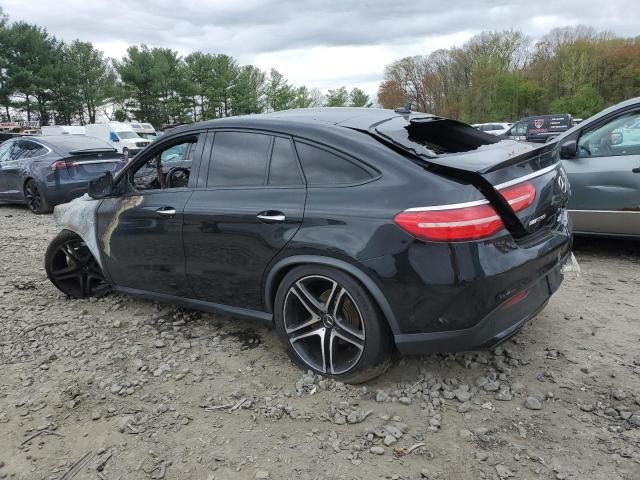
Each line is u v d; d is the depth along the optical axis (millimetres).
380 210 2777
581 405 2852
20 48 57656
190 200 3607
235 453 2596
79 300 4816
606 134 5336
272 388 3152
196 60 67375
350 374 3062
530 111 72000
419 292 2703
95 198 4289
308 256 3010
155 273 3926
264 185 3291
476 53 85625
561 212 3406
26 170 10078
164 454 2609
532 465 2428
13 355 3740
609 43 72312
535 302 3000
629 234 5223
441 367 3297
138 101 63625
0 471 2547
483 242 2646
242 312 3520
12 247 7148
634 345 3494
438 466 2451
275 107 75500
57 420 2934
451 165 2744
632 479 2314
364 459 2516
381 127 3209
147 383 3281
